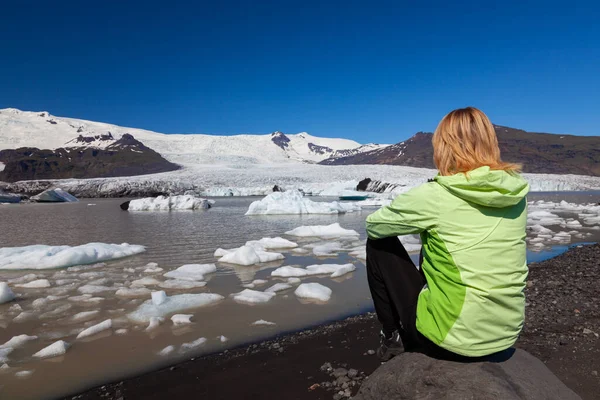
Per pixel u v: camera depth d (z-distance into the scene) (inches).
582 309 131.0
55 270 221.0
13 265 226.7
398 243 62.4
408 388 57.4
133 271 216.1
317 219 535.2
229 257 238.1
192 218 563.2
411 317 58.9
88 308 151.6
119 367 99.3
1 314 145.3
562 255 234.2
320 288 165.8
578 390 80.1
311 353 103.8
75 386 90.2
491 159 52.9
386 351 71.1
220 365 98.3
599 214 561.6
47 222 512.7
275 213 620.1
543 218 492.4
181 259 250.5
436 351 57.1
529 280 172.9
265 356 102.9
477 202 49.4
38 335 124.1
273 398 81.2
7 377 95.3
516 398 50.8
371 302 153.1
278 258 243.9
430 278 54.8
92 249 251.6
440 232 51.3
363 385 65.9
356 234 358.6
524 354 63.0
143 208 745.6
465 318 50.3
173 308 146.9
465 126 53.8
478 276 49.3
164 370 96.7
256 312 142.0
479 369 54.7
